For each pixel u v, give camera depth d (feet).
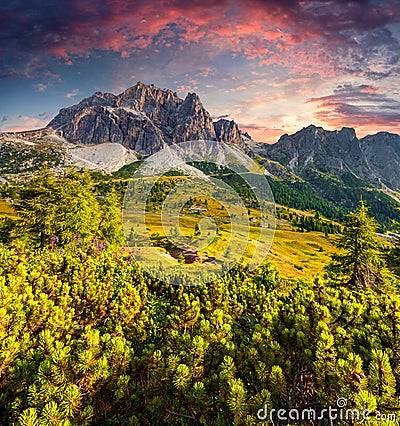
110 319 20.36
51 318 16.07
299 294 16.55
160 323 21.03
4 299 15.21
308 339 12.39
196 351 11.95
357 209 70.79
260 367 11.80
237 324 17.66
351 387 9.32
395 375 10.64
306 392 12.26
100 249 47.14
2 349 11.94
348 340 11.97
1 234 86.53
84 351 11.39
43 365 10.53
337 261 69.97
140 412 12.22
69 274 27.94
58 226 82.64
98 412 11.39
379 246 69.41
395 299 13.58
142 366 13.37
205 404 10.98
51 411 8.98
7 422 10.89
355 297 15.43
